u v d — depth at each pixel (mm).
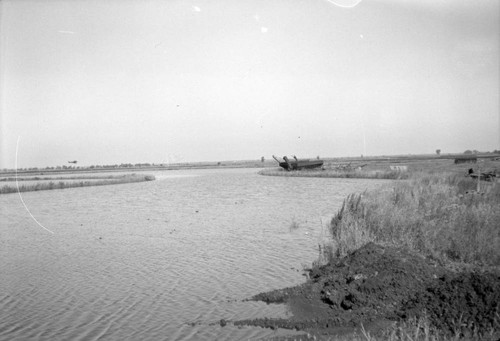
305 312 8586
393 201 20062
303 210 25172
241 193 39562
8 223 23078
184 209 28047
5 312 9211
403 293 8531
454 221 14078
